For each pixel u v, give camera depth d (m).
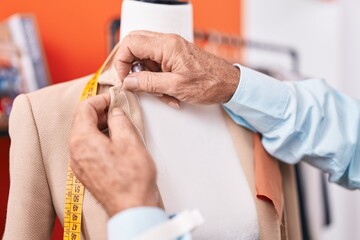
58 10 1.51
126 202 0.65
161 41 0.78
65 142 0.79
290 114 0.88
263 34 2.20
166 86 0.80
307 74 2.35
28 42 1.35
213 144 0.91
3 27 1.30
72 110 0.81
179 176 0.84
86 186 0.71
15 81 1.31
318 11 2.37
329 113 0.94
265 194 0.86
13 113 0.80
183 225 0.63
